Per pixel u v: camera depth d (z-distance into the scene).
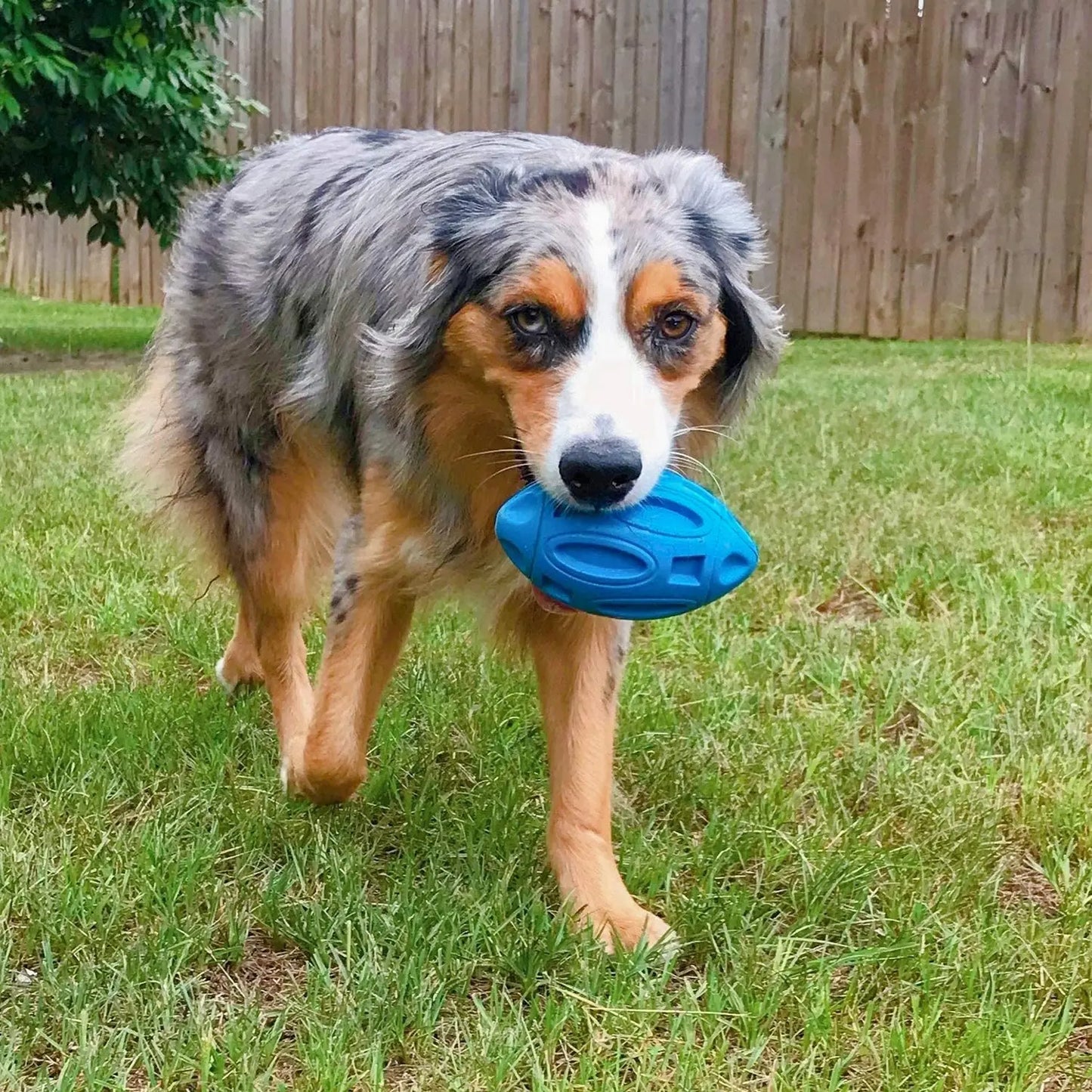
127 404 1.29
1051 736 0.99
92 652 1.17
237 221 1.10
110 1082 0.61
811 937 0.75
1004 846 0.86
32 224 4.56
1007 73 2.80
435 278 0.80
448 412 0.83
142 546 1.42
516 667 1.03
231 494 1.09
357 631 0.88
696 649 1.18
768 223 3.06
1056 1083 0.64
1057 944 0.74
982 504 1.58
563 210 0.78
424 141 1.00
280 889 0.78
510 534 0.73
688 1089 0.61
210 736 1.01
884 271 3.01
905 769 0.95
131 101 2.62
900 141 2.92
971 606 1.27
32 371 2.73
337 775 0.87
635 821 0.91
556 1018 0.66
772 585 1.32
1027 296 2.90
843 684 1.12
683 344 0.79
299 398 0.99
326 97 3.35
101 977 0.69
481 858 0.84
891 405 2.19
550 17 3.07
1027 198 2.85
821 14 2.90
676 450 0.87
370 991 0.67
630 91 3.06
